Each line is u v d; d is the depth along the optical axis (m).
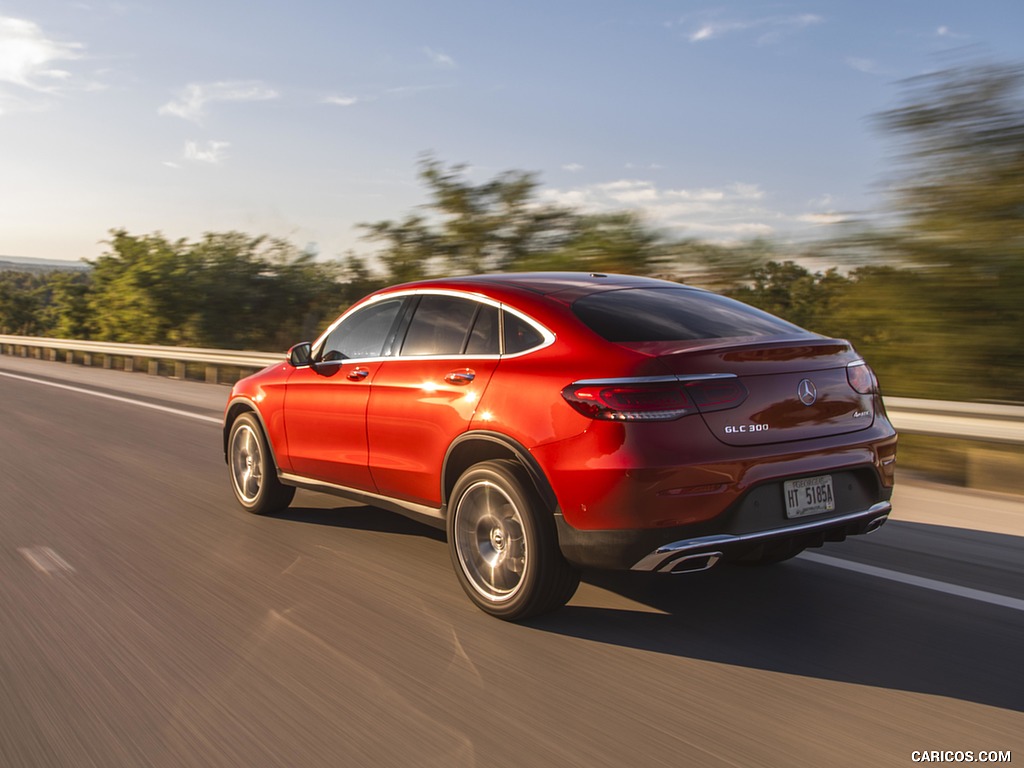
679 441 3.36
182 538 5.25
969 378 9.16
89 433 9.74
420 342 4.45
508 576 3.84
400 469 4.44
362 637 3.68
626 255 13.72
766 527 3.51
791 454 3.54
